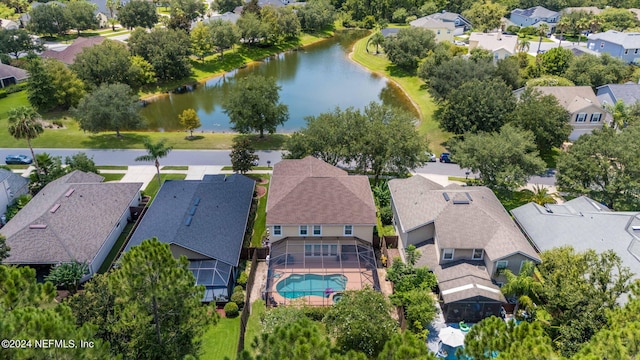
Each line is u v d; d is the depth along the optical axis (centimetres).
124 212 4566
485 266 3831
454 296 3497
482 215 3988
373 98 9138
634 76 8600
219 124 7856
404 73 10438
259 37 12094
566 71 8781
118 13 13375
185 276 2403
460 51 10469
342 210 4222
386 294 3819
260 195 5278
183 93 9469
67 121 7506
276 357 1897
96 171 5494
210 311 2541
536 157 5112
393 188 4741
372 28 15362
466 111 5953
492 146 4881
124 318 2248
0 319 1700
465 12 15175
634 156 4538
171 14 13962
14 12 13725
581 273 3178
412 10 15588
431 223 4072
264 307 3659
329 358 1895
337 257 4159
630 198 4600
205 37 10675
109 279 2305
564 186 4972
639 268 3575
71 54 9506
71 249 3869
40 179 5122
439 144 6881
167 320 2466
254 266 4072
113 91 6750
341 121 5562
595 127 6831
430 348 3262
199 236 3972
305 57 12269
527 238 4319
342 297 3272
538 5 16062
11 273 1988
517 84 8031
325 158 5569
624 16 13412
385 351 1961
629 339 2036
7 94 8444
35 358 1698
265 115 6750
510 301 3581
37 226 3947
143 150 6512
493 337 2142
